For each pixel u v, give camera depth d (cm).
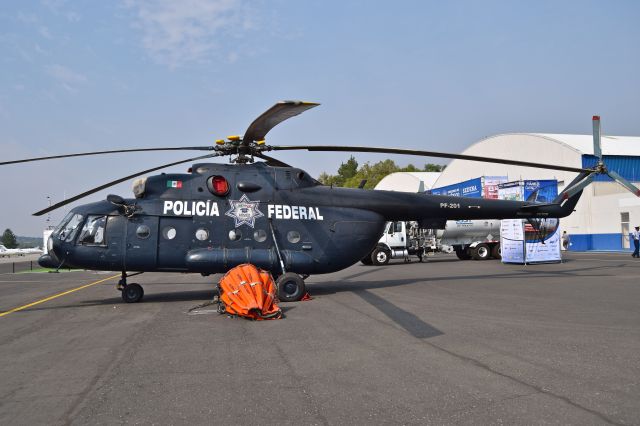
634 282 1516
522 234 2514
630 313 962
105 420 443
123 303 1264
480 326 846
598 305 1066
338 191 1413
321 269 1343
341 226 1366
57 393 524
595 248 4006
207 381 556
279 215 1320
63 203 1128
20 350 739
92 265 1229
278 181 1348
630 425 407
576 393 488
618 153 4219
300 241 1324
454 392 500
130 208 1239
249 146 1206
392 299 1207
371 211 1422
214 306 1162
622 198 3766
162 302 1264
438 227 1528
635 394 483
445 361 621
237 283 1012
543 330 803
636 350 662
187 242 1253
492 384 523
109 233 1226
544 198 2652
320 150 1165
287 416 443
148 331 862
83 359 673
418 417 434
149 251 1233
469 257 3203
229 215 1284
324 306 1116
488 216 1580
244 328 874
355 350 690
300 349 703
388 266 2591
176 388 532
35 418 451
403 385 527
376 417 436
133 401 493
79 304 1273
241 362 637
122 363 646
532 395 485
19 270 3406
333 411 454
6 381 575
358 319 939
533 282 1561
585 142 4453
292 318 967
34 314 1113
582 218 4122
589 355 637
